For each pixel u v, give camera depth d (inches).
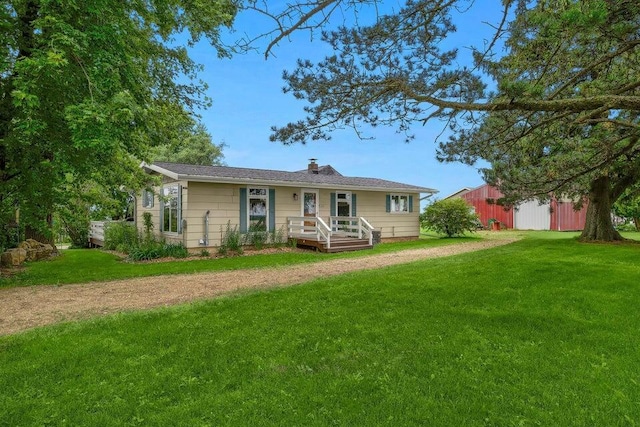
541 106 172.1
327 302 210.5
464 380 118.2
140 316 189.2
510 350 140.7
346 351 142.6
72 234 732.0
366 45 209.9
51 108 278.5
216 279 314.8
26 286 291.7
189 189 506.3
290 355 139.4
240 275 334.3
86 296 252.5
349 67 213.5
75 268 394.0
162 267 389.4
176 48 421.7
